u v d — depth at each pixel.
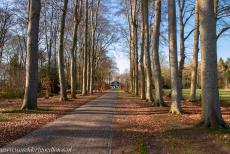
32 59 19.11
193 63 30.44
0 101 28.00
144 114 18.33
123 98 38.38
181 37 31.83
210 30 11.98
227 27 27.70
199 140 10.02
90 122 14.20
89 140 9.95
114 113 18.83
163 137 10.68
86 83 47.12
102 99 35.06
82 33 50.41
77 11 34.38
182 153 8.48
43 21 46.47
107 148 8.90
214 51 12.05
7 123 12.96
